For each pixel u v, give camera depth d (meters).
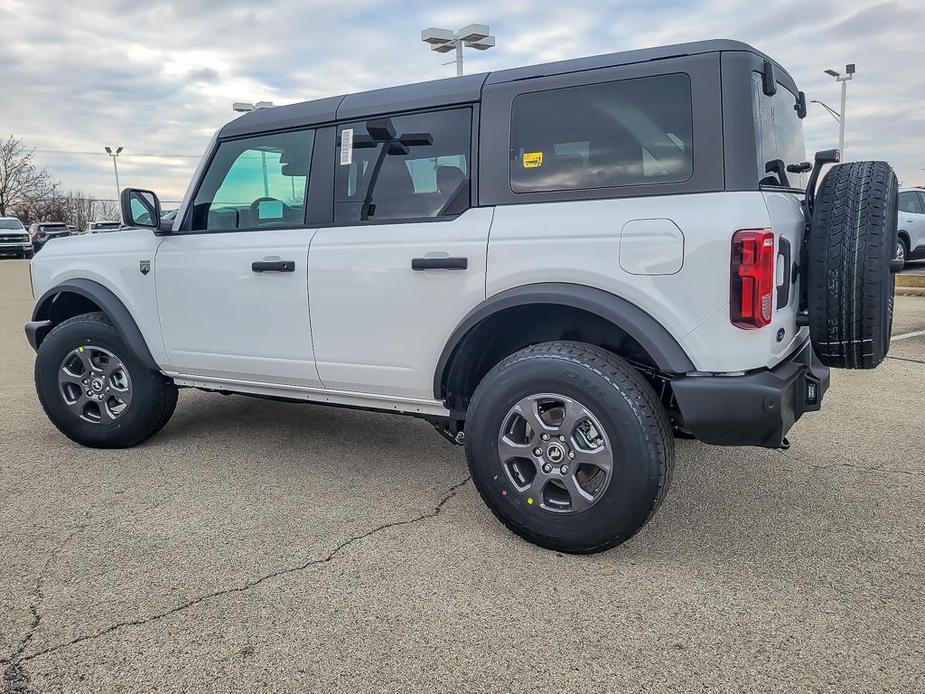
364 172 3.36
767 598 2.54
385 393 3.39
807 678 2.10
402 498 3.50
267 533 3.10
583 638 2.31
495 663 2.19
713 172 2.59
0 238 29.31
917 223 13.43
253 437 4.50
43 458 4.09
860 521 3.18
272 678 2.12
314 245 3.41
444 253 3.03
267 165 3.65
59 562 2.84
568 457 2.77
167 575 2.73
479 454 2.95
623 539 2.75
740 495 3.49
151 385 4.11
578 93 2.85
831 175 2.89
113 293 4.08
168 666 2.18
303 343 3.51
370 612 2.47
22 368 6.83
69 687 2.09
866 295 2.71
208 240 3.76
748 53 2.65
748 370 2.60
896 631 2.33
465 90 3.10
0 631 2.37
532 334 3.21
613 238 2.68
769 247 2.50
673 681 2.10
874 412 4.94
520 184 2.95
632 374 2.71
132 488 3.63
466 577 2.71
